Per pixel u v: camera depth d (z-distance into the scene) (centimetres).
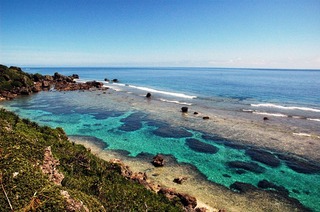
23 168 1366
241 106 7256
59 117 6184
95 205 1300
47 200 1119
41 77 13000
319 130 4862
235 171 3366
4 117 3569
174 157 3809
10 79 10419
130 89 11569
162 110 6875
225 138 4562
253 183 3069
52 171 1888
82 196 1321
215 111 6662
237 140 4450
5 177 1238
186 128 5197
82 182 2195
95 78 19450
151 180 3102
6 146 1728
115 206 1944
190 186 2995
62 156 2792
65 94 9988
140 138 4644
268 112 6406
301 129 4953
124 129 5194
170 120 5812
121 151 4038
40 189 1217
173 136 4738
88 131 5069
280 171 3338
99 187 2175
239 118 5878
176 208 2294
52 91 10825
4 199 1105
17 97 9212
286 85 12988
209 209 2538
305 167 3425
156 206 2173
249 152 3944
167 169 3422
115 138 4647
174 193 2644
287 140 4378
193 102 8019
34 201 1105
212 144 4303
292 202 2686
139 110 6912
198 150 4062
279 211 2534
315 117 5794
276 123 5397
